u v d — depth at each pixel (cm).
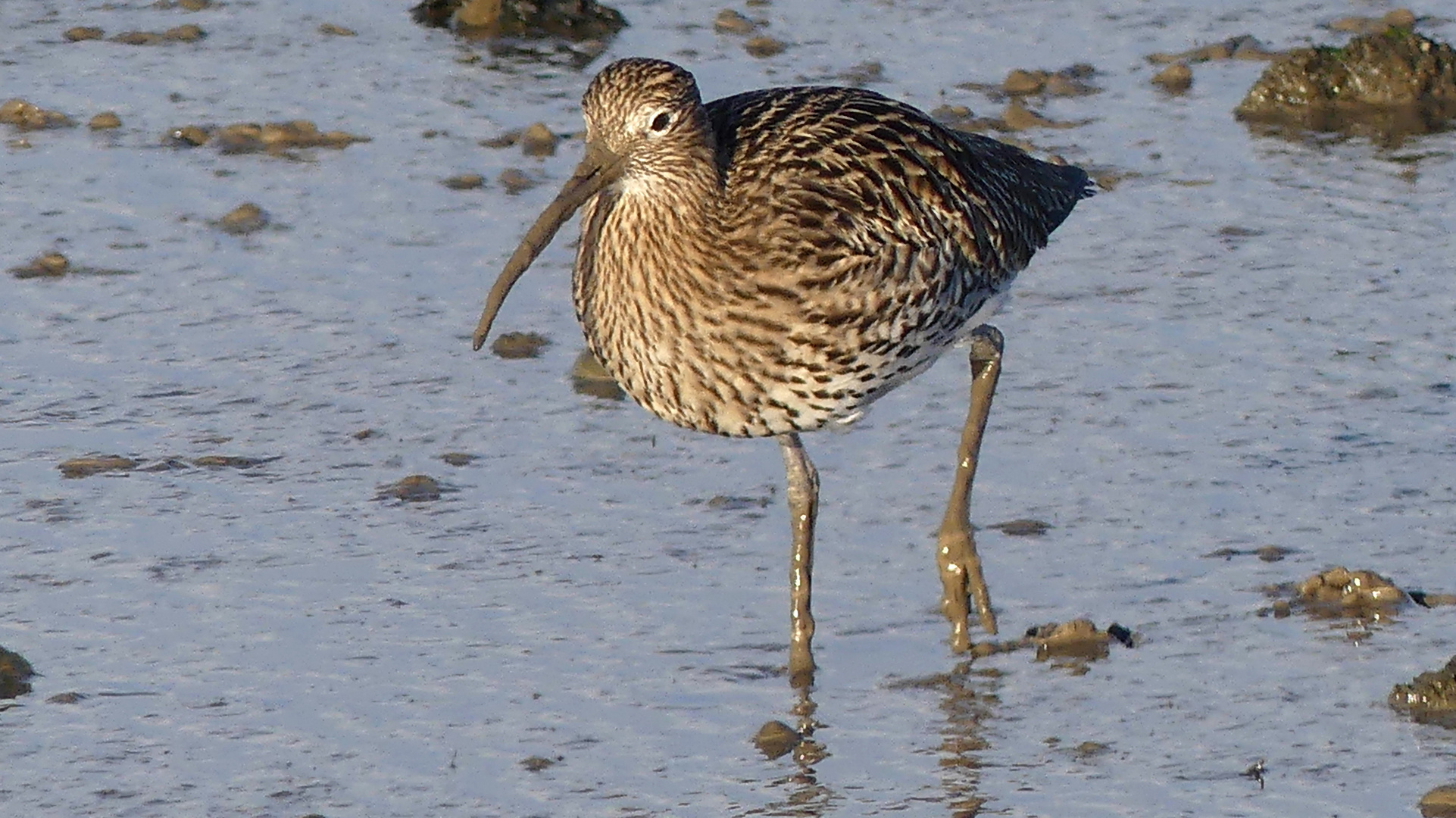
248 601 1195
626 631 1166
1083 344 1552
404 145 1980
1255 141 1984
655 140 1105
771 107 1190
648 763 1031
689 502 1326
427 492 1332
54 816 980
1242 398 1452
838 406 1163
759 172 1135
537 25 2320
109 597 1197
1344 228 1764
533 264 1719
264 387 1494
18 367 1516
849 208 1143
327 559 1246
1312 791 984
